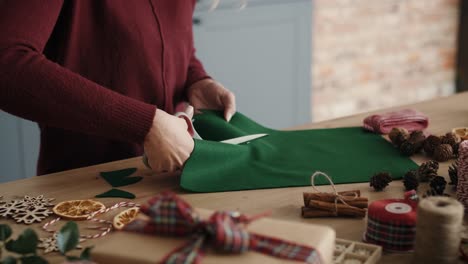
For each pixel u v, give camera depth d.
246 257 0.83
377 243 1.06
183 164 1.38
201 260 0.81
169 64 1.69
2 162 2.77
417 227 0.96
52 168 1.67
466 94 2.16
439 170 1.45
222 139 1.62
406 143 1.55
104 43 1.57
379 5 4.40
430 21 4.70
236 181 1.38
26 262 0.90
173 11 1.67
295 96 3.76
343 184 1.37
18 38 1.28
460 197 1.19
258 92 3.60
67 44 1.53
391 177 1.33
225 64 3.42
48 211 1.22
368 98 4.54
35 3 1.31
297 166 1.47
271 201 1.28
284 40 3.62
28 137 2.80
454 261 0.95
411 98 4.78
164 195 0.87
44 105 1.27
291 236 0.89
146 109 1.30
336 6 4.19
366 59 4.45
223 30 3.36
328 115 4.37
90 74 1.58
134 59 1.60
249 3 3.42
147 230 0.88
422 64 4.75
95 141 1.66
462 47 4.85
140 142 1.32
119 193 1.32
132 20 1.57
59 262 1.02
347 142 1.66
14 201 1.27
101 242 1.09
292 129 1.80
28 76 1.25
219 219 0.84
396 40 4.56
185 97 1.83
